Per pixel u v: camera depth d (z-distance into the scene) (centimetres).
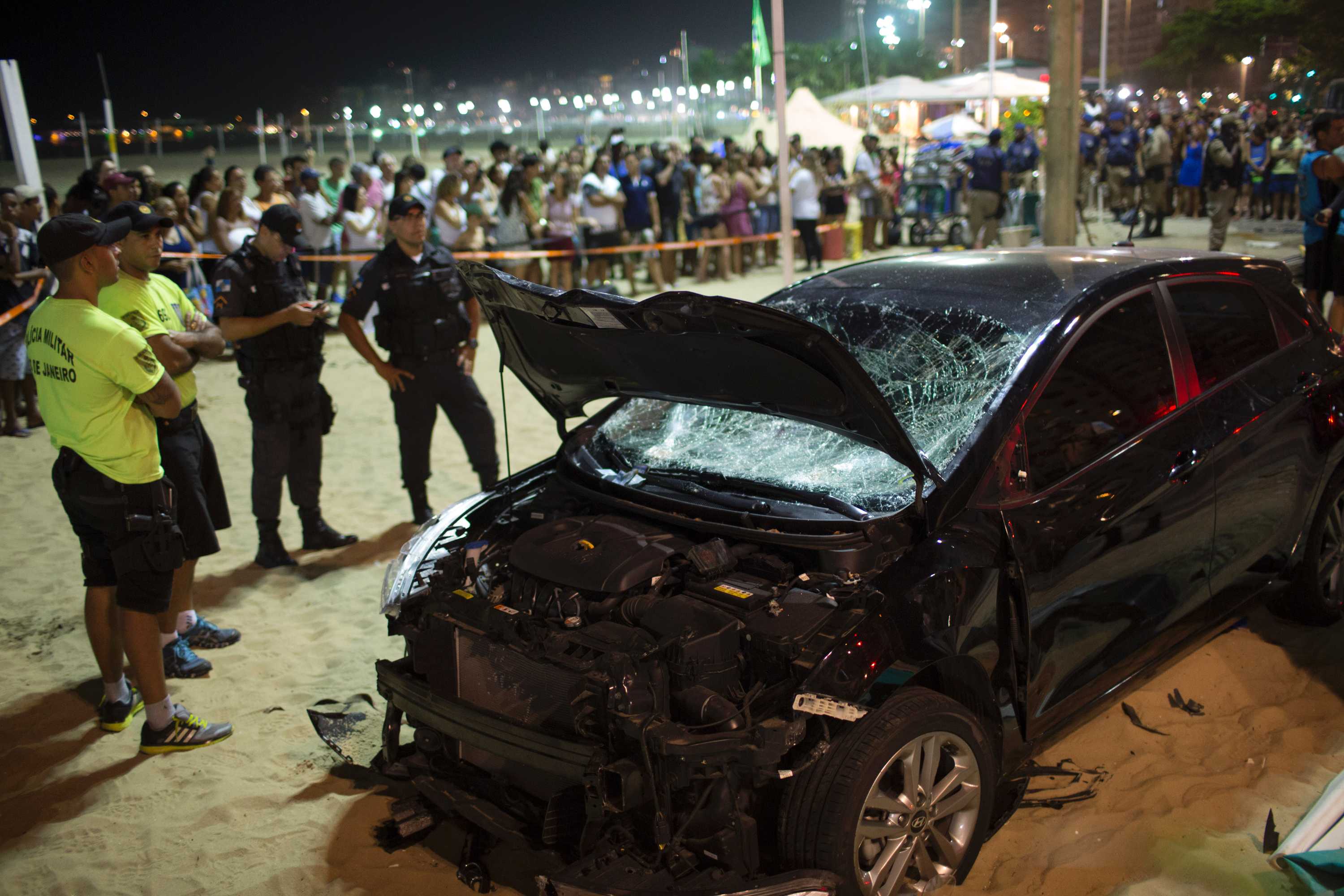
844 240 1730
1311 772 329
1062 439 304
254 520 630
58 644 477
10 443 796
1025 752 303
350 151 5006
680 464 339
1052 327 318
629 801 243
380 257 541
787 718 242
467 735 284
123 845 328
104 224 360
